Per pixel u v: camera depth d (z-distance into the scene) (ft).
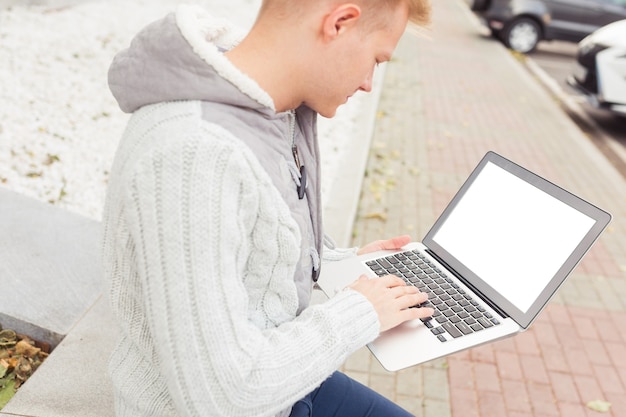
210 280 2.76
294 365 3.12
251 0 36.83
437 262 5.70
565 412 9.46
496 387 9.83
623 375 10.41
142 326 3.18
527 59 39.34
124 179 2.79
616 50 23.63
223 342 2.82
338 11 2.94
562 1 38.42
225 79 2.85
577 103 29.99
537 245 5.11
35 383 6.77
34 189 12.26
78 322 7.84
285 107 3.26
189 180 2.68
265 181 2.90
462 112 25.30
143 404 3.36
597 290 13.07
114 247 3.04
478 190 5.96
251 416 3.02
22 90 16.46
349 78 3.19
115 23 25.26
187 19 2.90
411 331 4.42
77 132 15.14
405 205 16.12
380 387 9.55
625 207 17.80
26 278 8.53
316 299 9.27
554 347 10.96
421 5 3.21
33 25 22.12
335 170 16.08
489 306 4.98
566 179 19.44
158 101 2.91
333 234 12.28
